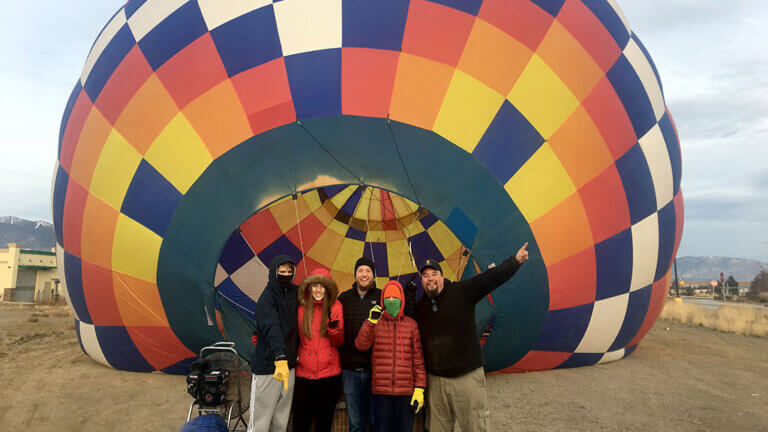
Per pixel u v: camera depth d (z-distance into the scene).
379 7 6.07
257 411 3.86
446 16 6.15
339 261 11.06
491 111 6.03
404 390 3.77
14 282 40.06
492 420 5.35
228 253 9.28
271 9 6.17
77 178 7.09
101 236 6.58
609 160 6.64
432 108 5.87
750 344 10.95
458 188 5.84
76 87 8.20
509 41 6.29
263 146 5.80
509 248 6.00
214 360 4.34
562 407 5.78
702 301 43.62
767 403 6.06
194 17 6.47
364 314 4.14
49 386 7.00
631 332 7.72
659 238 7.40
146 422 5.57
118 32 7.36
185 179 5.99
